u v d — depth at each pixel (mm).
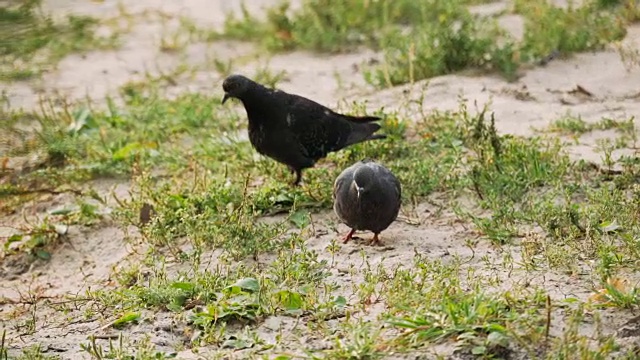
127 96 17891
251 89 13453
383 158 14094
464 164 13523
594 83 16219
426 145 14250
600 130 14422
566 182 12875
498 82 16688
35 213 14062
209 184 13547
